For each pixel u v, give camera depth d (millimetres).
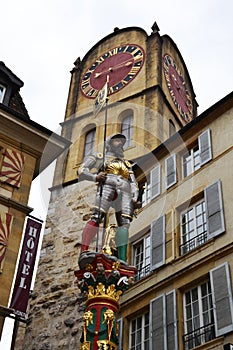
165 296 17188
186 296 16922
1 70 19703
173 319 16344
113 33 38125
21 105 20469
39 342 21109
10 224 15312
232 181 17938
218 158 19188
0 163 16578
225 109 20438
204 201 18797
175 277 17391
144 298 18219
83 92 35594
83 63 38188
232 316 14500
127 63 35406
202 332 15477
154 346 16375
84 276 7473
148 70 34156
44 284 23016
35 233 15992
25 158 17312
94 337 7043
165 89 33812
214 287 15539
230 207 17312
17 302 14367
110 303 7312
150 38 36219
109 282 7395
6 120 17328
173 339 15922
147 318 17922
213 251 16578
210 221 17516
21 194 16438
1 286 14102
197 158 20359
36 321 22000
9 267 14531
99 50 37938
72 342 20109
